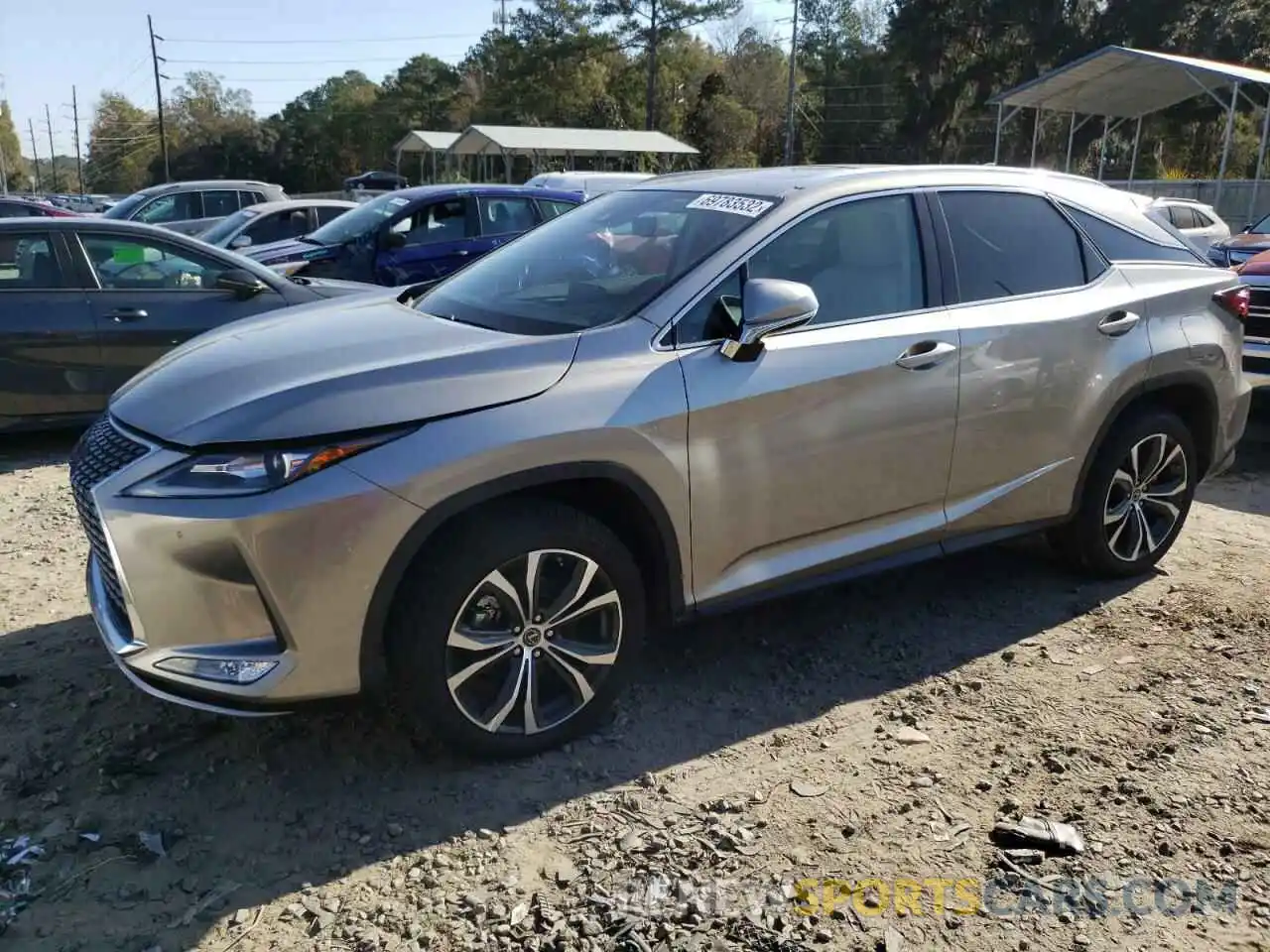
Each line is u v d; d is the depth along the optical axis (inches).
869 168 158.1
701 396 128.9
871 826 116.4
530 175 1904.5
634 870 109.0
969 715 140.5
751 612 173.8
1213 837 114.2
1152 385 175.3
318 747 131.3
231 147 3346.5
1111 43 1747.0
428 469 111.7
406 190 445.1
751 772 127.3
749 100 2625.5
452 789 122.6
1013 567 193.0
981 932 100.3
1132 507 182.2
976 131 1987.0
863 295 146.9
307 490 108.3
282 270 401.7
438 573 115.3
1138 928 100.8
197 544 109.0
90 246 270.8
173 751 130.3
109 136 4281.5
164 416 118.8
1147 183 1035.9
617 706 142.3
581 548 123.3
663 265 139.6
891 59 1983.3
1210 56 1699.1
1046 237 168.7
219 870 109.0
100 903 103.7
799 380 135.9
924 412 148.4
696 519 131.2
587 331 128.6
